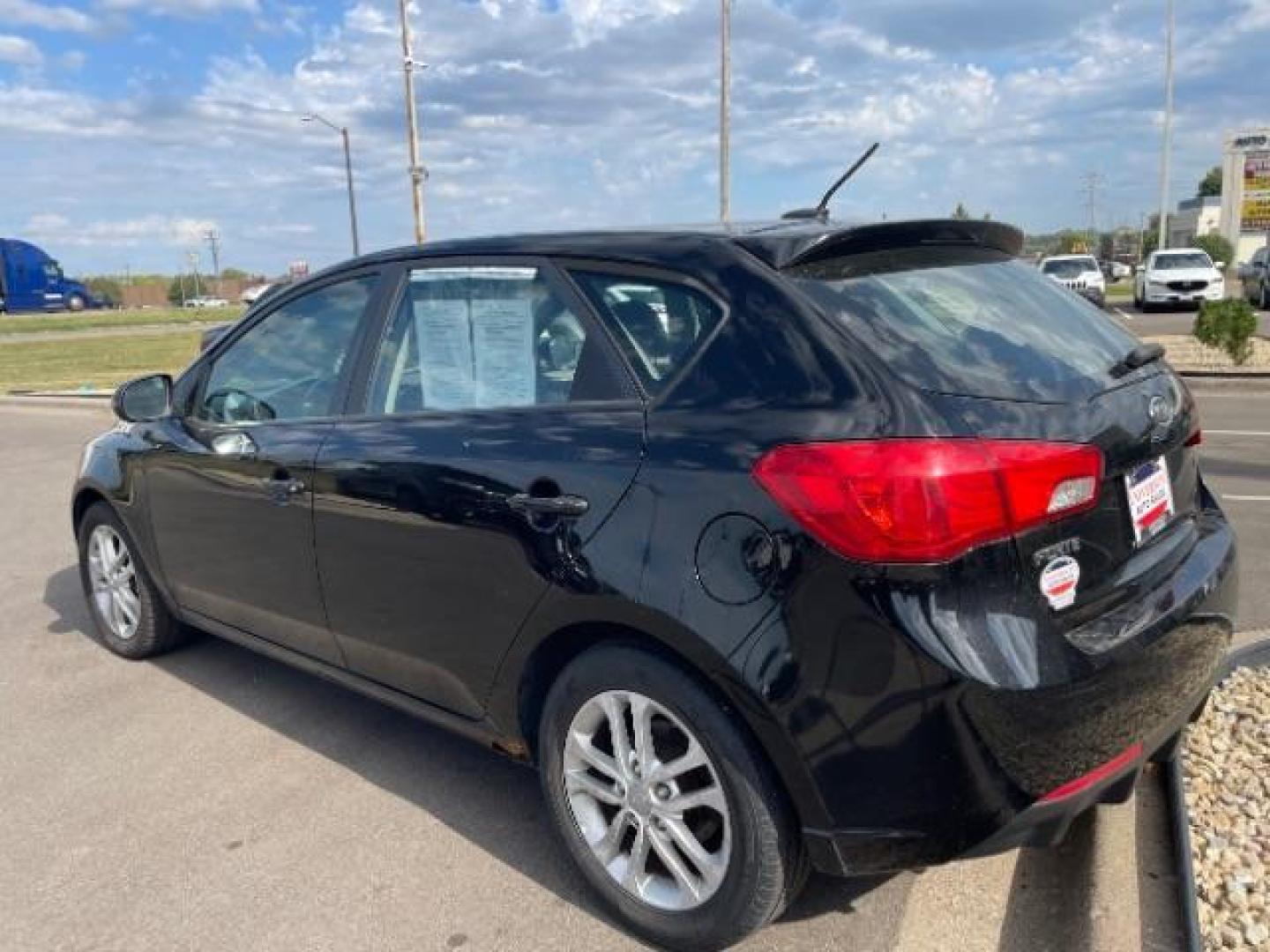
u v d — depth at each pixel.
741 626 2.39
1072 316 3.03
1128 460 2.60
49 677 4.81
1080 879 2.83
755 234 2.81
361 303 3.64
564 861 3.17
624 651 2.66
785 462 2.38
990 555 2.29
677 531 2.51
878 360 2.42
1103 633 2.45
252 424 3.91
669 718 2.61
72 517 5.16
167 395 4.41
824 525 2.30
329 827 3.41
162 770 3.86
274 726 4.20
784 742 2.38
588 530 2.67
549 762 2.92
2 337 40.91
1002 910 2.79
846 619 2.29
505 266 3.17
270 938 2.86
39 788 3.74
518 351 3.07
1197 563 2.86
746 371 2.55
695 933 2.65
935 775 2.27
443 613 3.12
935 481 2.24
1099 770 2.40
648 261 2.84
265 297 4.25
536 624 2.83
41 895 3.09
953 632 2.23
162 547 4.45
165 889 3.10
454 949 2.78
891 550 2.25
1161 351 3.12
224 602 4.17
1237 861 2.80
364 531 3.32
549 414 2.90
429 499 3.07
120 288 102.88
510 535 2.84
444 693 3.24
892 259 2.88
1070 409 2.50
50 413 16.23
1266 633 4.51
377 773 3.77
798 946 2.69
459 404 3.20
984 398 2.40
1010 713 2.25
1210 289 27.42
